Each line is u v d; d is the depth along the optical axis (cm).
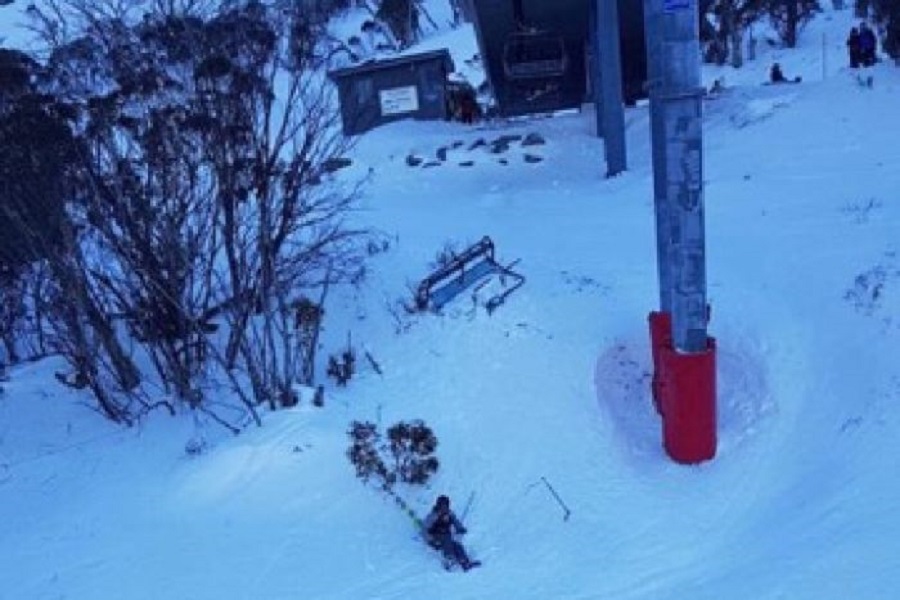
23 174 1152
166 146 1202
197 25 1230
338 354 1225
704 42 4084
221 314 1298
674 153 873
